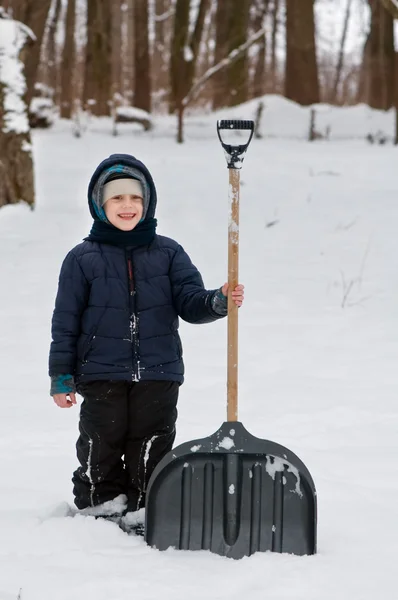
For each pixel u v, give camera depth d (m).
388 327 8.08
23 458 4.93
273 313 8.56
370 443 5.23
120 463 4.07
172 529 3.61
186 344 7.61
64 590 3.16
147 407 3.89
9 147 13.48
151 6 49.34
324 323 8.22
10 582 3.23
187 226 12.77
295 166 19.05
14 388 6.41
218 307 3.81
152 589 3.17
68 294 3.89
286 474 3.59
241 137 3.69
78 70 46.25
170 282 3.96
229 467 3.60
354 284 9.59
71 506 4.15
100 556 3.46
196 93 28.52
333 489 4.38
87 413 3.90
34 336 7.87
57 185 16.59
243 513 3.59
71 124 30.12
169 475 3.62
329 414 5.79
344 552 3.56
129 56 54.19
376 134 26.27
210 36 46.19
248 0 31.59
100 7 32.28
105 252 3.93
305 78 30.31
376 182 16.23
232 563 3.42
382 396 6.20
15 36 13.68
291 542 3.57
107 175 3.90
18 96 13.60
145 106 34.38
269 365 7.01
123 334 3.87
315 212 13.50
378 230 12.02
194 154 22.39
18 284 9.69
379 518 4.00
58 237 11.91
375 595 3.15
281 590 3.17
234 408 3.72
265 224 12.84
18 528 3.78
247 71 31.58
